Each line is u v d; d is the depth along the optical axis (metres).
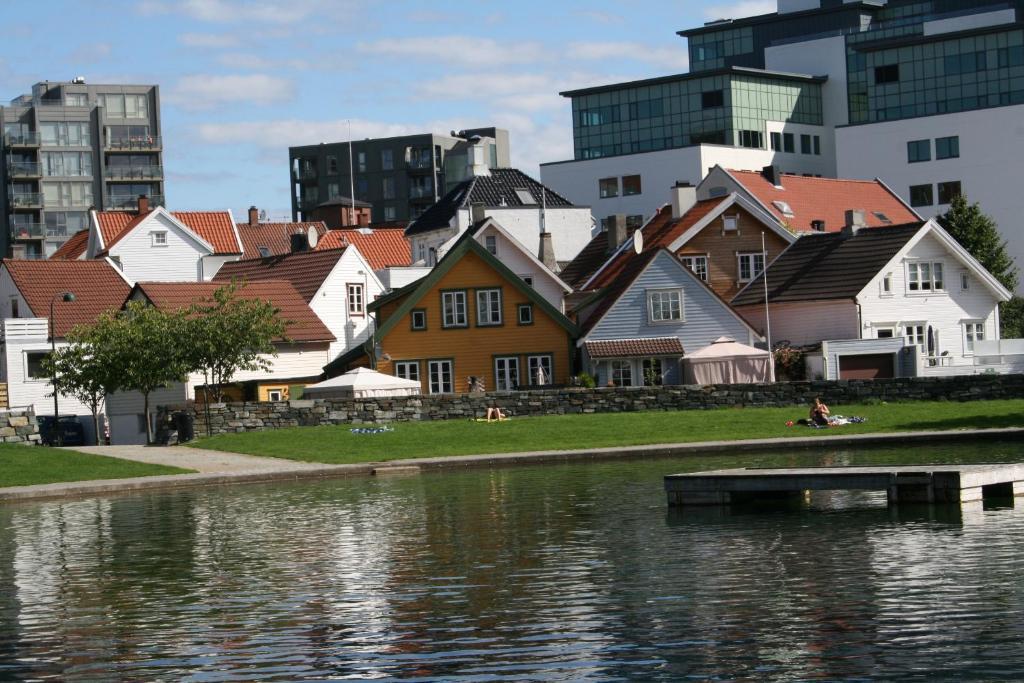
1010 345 97.06
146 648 31.11
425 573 38.00
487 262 93.56
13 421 74.12
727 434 70.94
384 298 94.56
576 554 39.81
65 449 72.00
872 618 30.75
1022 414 72.56
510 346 93.81
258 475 61.91
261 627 32.59
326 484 60.25
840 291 95.56
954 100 163.12
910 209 126.75
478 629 31.44
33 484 60.47
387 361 92.25
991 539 38.94
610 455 65.44
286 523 48.44
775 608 32.09
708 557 38.50
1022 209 155.75
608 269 107.50
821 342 92.19
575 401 81.62
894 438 65.62
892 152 162.50
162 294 96.56
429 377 93.31
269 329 82.56
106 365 79.81
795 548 39.22
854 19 183.38
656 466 61.50
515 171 139.38
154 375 79.81
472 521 46.94
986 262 127.25
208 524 49.03
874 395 81.12
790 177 122.38
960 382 80.50
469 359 93.62
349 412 79.62
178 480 60.50
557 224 135.00
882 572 35.25
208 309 83.81
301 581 37.69
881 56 167.88
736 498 49.34
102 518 51.69
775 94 171.12
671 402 81.88
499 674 27.91
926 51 164.62
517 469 62.94
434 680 27.72
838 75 173.62
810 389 81.56
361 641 30.86
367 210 174.88
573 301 105.25
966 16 172.62
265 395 93.62
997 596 32.06
